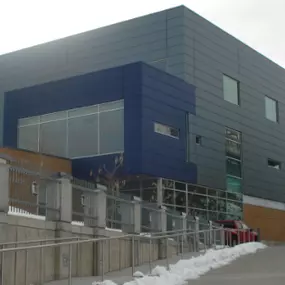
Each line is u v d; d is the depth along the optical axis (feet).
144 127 100.73
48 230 44.32
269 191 151.12
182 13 122.72
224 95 135.54
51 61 141.08
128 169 99.71
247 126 143.84
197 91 123.44
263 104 154.20
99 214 52.19
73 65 136.98
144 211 63.67
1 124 143.84
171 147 108.06
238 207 134.41
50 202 45.88
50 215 45.42
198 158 119.85
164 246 63.67
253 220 140.97
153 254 61.82
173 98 110.93
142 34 127.44
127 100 102.37
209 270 52.37
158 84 106.73
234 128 137.59
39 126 113.70
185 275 46.96
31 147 113.60
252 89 148.66
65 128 109.91
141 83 101.86
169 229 68.44
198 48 126.21
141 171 98.43
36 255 42.01
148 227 63.87
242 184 138.21
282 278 44.68
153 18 126.41
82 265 48.44
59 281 42.91
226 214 128.26
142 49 126.72
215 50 133.18
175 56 121.49
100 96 106.11
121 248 55.62
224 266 55.62
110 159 102.32
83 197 50.83
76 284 40.29
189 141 117.19
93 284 38.86
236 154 137.59
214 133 127.65
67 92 110.73
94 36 134.92
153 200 103.60
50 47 142.20
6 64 148.66
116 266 53.78
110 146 103.35
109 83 105.40
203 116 124.06
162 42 123.95
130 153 100.12
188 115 117.60
